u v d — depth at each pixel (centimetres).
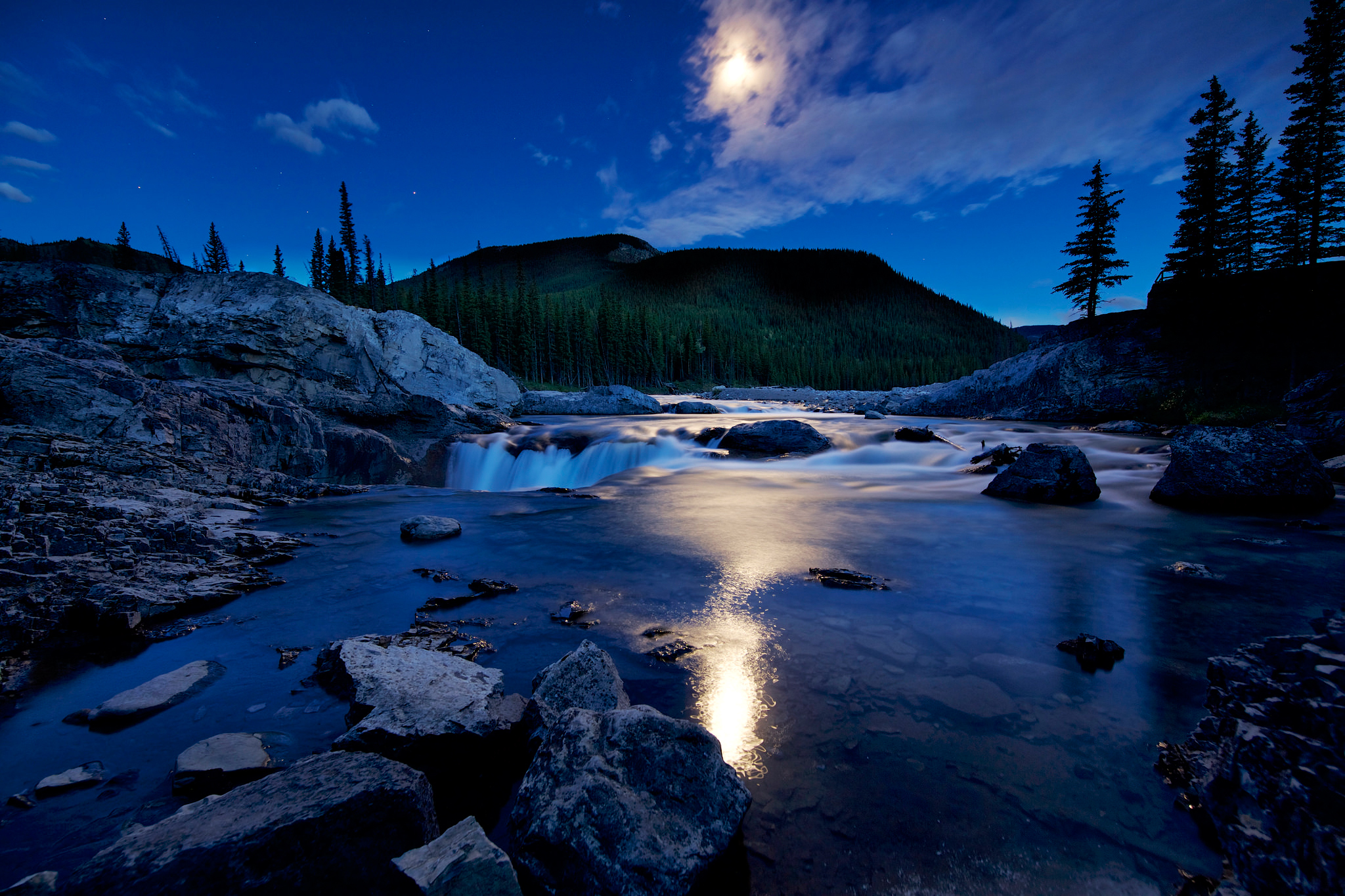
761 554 954
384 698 426
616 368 8744
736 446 2466
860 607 708
